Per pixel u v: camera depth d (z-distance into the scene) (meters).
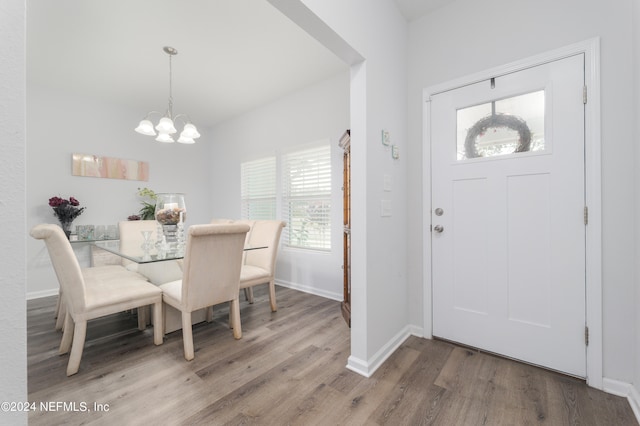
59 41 2.48
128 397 1.48
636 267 1.43
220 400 1.46
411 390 1.54
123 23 2.25
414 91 2.28
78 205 3.43
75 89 3.48
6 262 0.43
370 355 1.75
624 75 1.49
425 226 2.19
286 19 2.23
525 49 1.79
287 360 1.85
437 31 2.16
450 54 2.10
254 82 3.34
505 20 1.87
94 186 3.74
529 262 1.78
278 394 1.51
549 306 1.72
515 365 1.79
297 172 3.65
